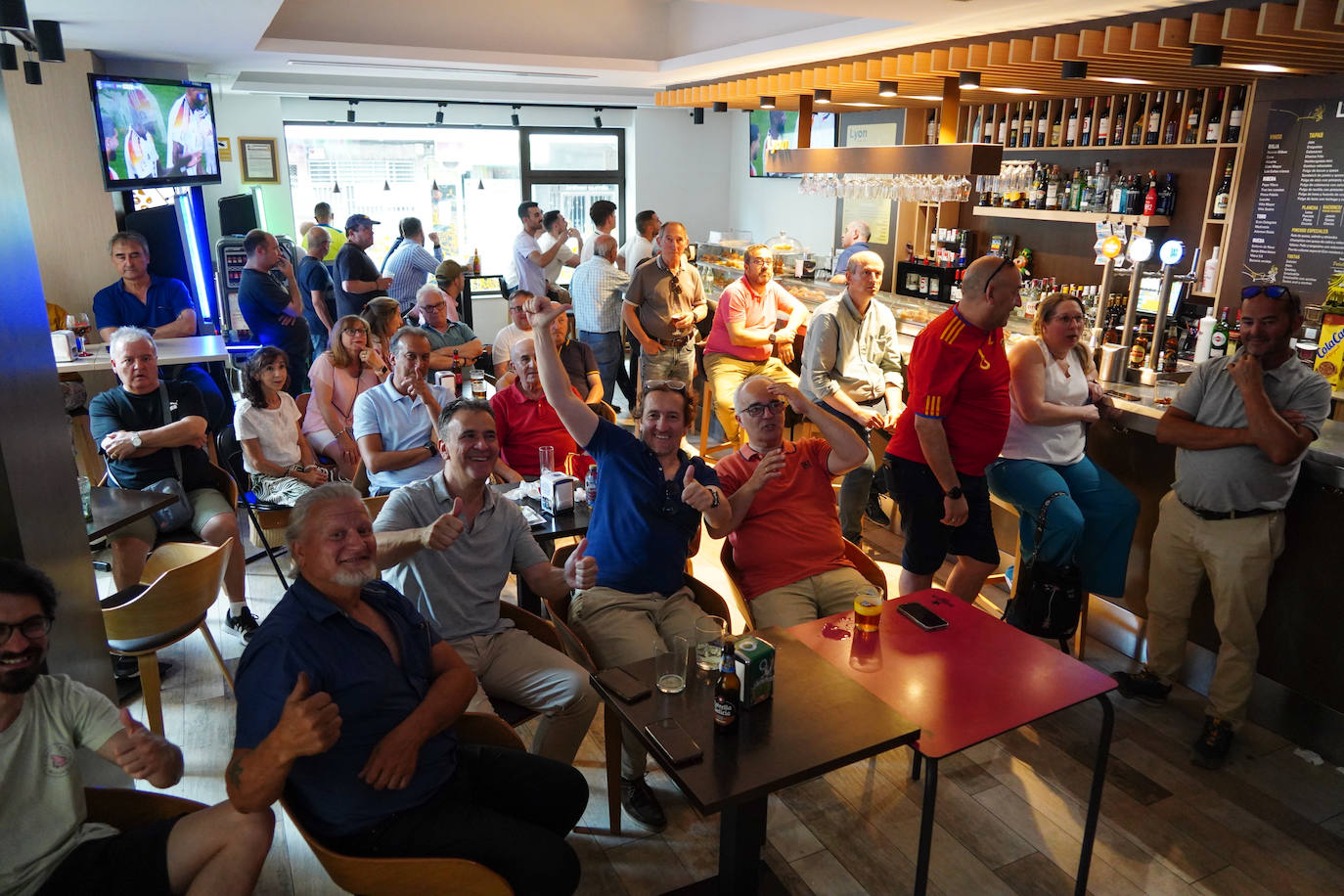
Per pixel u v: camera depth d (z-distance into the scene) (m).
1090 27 3.80
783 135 9.44
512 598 3.98
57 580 2.18
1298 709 3.07
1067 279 6.35
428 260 7.68
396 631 2.05
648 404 2.83
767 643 2.13
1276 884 2.45
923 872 2.00
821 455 3.14
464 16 6.26
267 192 9.09
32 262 2.23
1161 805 2.76
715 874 2.46
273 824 1.77
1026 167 5.65
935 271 7.18
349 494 1.97
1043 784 2.86
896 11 3.68
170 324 5.21
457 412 2.50
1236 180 4.75
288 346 6.10
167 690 3.32
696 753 1.84
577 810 2.18
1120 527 3.44
